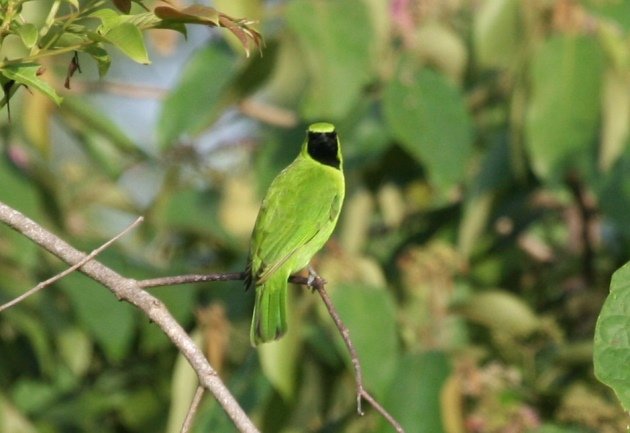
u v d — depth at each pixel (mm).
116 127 12758
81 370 12328
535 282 13109
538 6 11539
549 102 11312
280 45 11914
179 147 13188
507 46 11773
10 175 11984
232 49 12195
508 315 11391
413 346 11148
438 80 11727
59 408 12508
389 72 12352
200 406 10984
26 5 11000
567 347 11148
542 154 11312
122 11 6902
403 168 12508
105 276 6969
